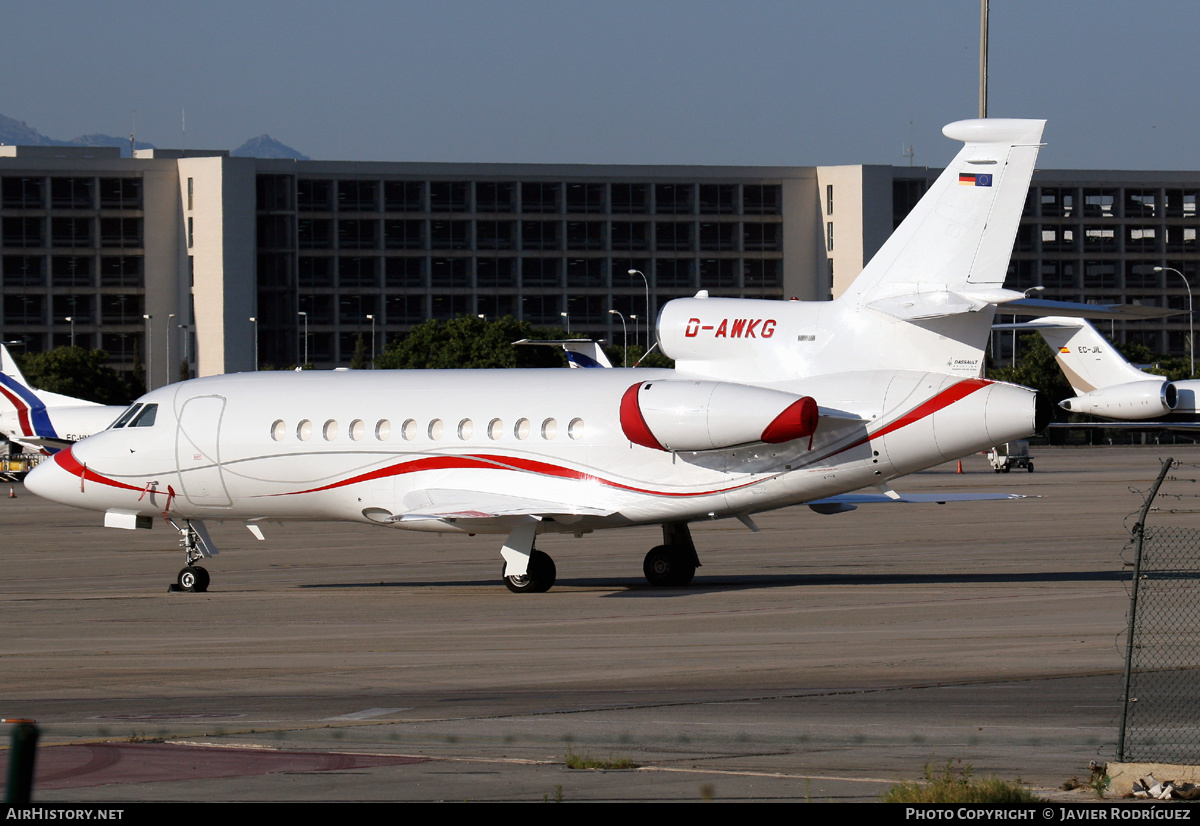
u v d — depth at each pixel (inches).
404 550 4813.0
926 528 5383.9
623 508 3447.3
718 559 4298.7
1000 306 3245.6
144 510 3816.4
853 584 3535.9
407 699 2059.5
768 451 3363.7
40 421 7199.8
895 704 1964.8
